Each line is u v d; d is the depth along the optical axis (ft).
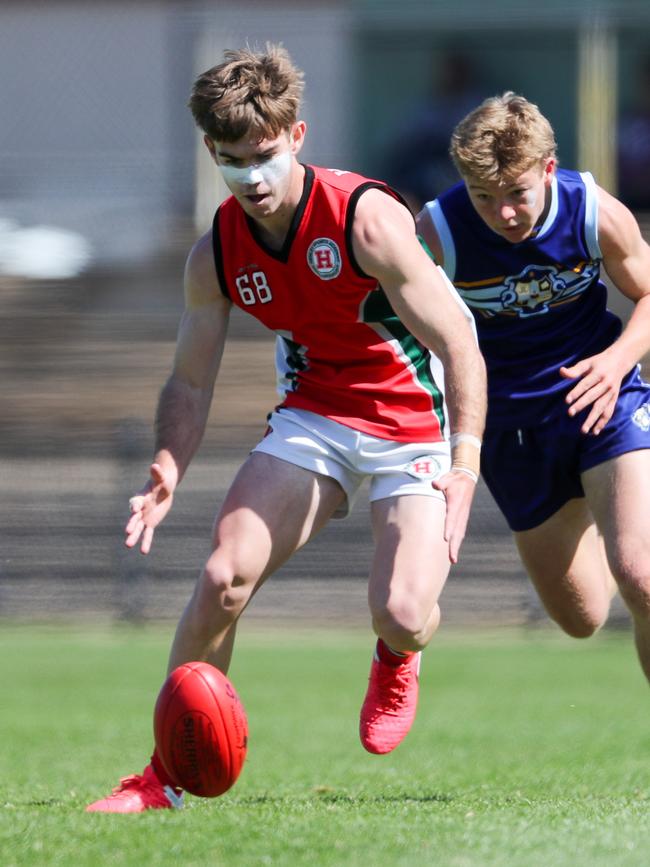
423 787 61.52
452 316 50.16
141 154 168.14
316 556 143.54
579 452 59.16
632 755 74.59
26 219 166.40
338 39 161.27
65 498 144.25
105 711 98.37
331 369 53.72
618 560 54.60
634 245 58.08
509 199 54.44
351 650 130.52
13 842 43.80
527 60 161.79
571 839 42.27
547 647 133.59
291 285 51.55
